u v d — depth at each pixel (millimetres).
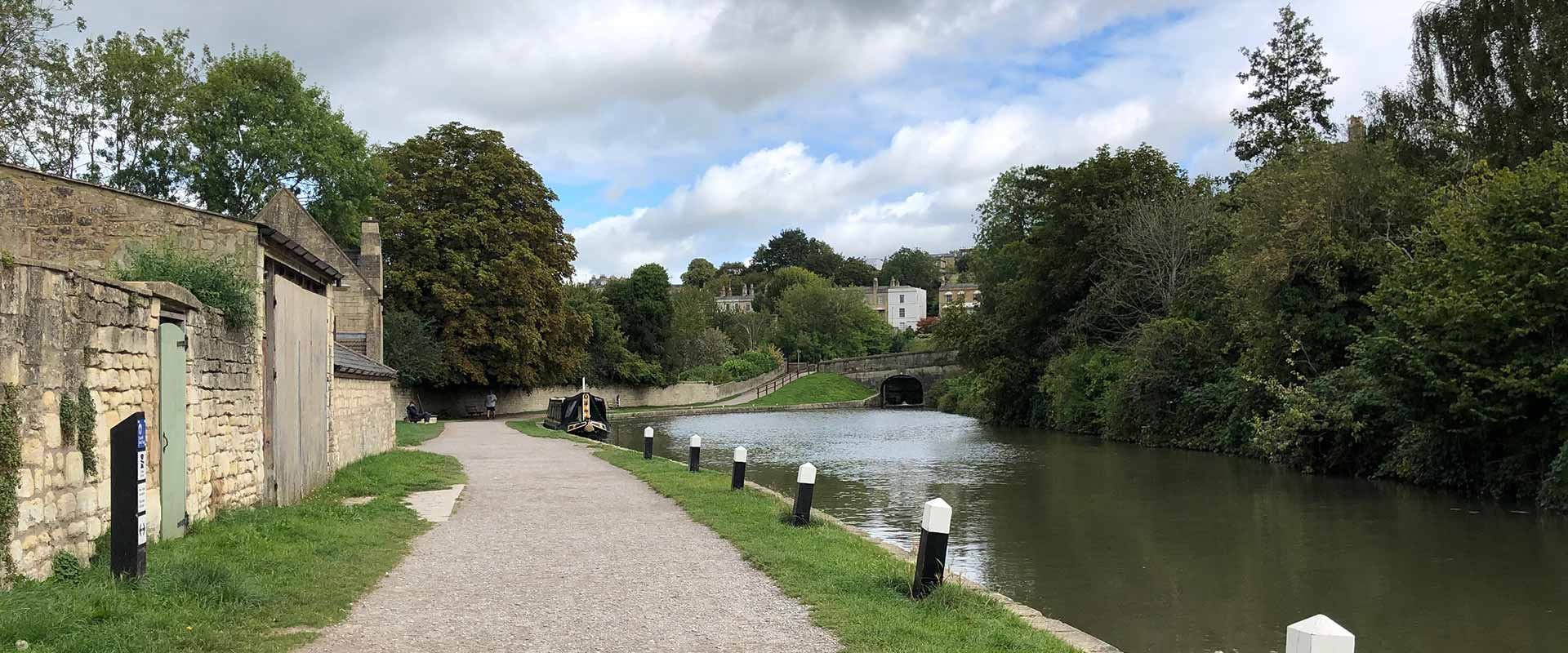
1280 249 27953
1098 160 45969
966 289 150125
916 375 89125
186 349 10008
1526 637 10109
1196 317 36625
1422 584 12289
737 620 7371
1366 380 23375
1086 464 27438
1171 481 23203
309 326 15531
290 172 48719
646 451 23859
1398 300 20734
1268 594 11820
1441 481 20984
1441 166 29578
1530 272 17703
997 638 6910
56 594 6352
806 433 44938
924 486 22125
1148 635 10133
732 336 109188
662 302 80625
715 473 19766
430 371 46875
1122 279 42344
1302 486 21891
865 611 7594
